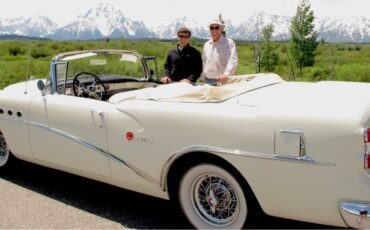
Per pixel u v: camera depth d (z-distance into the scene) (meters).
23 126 4.60
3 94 4.88
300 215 2.93
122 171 3.73
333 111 2.80
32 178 5.04
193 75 6.03
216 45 5.89
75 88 4.70
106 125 3.76
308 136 2.79
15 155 4.89
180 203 3.54
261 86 3.66
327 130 2.75
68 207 4.14
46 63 25.25
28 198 4.39
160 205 4.15
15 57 52.25
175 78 6.10
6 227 3.70
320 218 2.87
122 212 4.00
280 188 2.92
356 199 2.71
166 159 3.38
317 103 2.95
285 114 2.89
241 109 3.10
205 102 3.33
